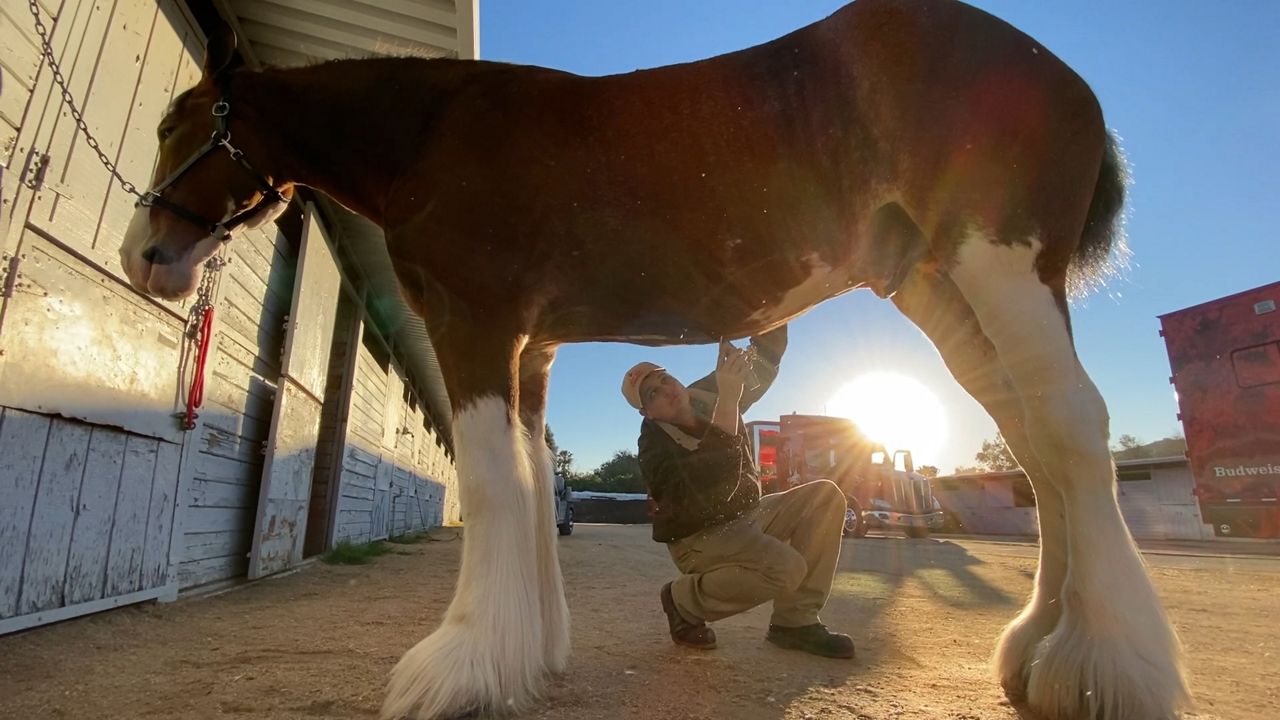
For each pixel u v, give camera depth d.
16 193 2.51
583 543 13.12
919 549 12.32
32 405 2.70
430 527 21.66
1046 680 1.88
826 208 2.09
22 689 2.15
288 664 2.55
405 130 2.48
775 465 16.89
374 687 2.20
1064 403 1.85
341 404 8.82
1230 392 11.41
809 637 2.92
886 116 2.05
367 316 10.52
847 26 2.18
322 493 8.41
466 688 1.82
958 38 2.07
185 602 4.06
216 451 4.74
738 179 2.07
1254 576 7.32
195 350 4.09
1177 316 12.27
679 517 2.91
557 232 2.14
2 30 2.42
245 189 2.74
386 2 4.78
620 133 2.15
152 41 3.52
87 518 3.13
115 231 3.21
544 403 2.63
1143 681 1.72
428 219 2.22
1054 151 1.99
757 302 2.23
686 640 2.95
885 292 2.33
